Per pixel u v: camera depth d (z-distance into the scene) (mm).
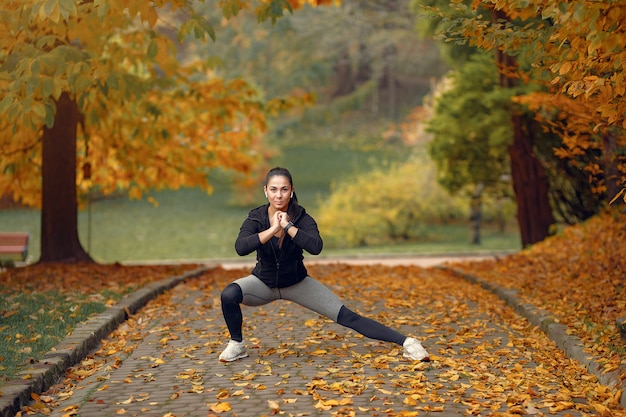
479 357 7531
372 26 46062
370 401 5965
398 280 14195
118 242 32562
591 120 10023
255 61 46688
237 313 7402
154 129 16094
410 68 57812
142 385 6652
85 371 7148
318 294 7391
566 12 6285
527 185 18844
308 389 6223
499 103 18469
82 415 5797
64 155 15680
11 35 10477
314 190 42562
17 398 5863
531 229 18891
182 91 16422
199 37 9664
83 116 15773
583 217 20281
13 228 35125
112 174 19203
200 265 17641
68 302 10195
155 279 13367
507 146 19188
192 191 43375
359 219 33406
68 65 9953
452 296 11820
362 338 8453
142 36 14148
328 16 44250
